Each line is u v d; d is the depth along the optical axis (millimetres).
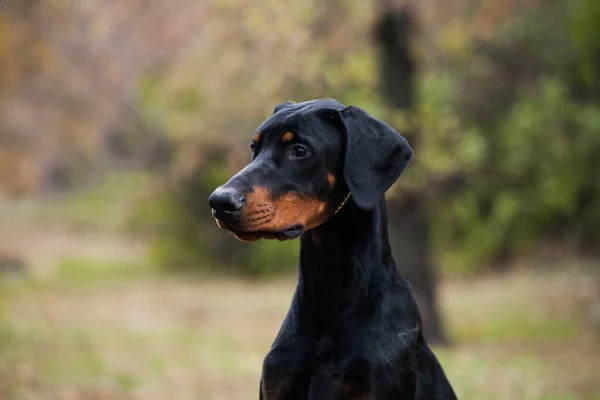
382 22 12734
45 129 25438
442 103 19797
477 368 11344
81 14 19922
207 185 25578
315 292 5004
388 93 12953
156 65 18953
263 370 5023
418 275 13477
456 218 24359
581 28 21453
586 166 22562
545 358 12680
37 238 36250
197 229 26719
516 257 23688
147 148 27797
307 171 4785
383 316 4906
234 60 13516
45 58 21547
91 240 36094
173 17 15430
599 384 10438
